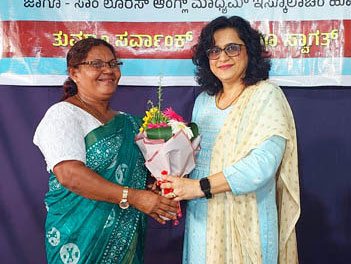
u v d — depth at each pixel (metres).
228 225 1.95
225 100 2.05
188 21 2.67
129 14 2.67
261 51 2.02
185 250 2.17
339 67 2.64
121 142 1.97
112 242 1.95
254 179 1.82
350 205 2.74
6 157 2.75
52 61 2.68
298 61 2.66
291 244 2.09
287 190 2.05
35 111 2.74
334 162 2.74
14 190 2.77
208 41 2.01
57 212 1.93
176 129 1.86
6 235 2.79
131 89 2.75
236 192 1.85
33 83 2.69
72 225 1.89
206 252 1.97
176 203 1.98
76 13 2.67
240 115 1.93
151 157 1.88
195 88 2.73
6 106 2.73
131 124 2.09
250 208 1.93
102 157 1.88
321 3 2.62
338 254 2.77
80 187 1.81
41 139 1.87
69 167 1.79
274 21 2.65
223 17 2.02
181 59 2.69
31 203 2.78
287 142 1.96
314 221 2.77
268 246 1.93
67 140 1.81
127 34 2.68
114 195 1.85
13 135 2.75
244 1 2.65
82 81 1.94
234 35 1.96
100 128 1.91
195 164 1.99
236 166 1.85
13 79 2.69
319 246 2.78
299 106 2.72
